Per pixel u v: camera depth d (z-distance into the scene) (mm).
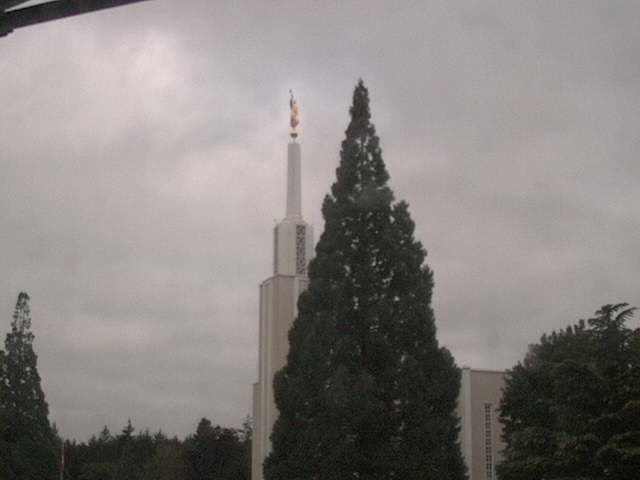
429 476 39875
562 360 45062
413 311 42188
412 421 40500
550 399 48281
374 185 44438
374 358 41719
